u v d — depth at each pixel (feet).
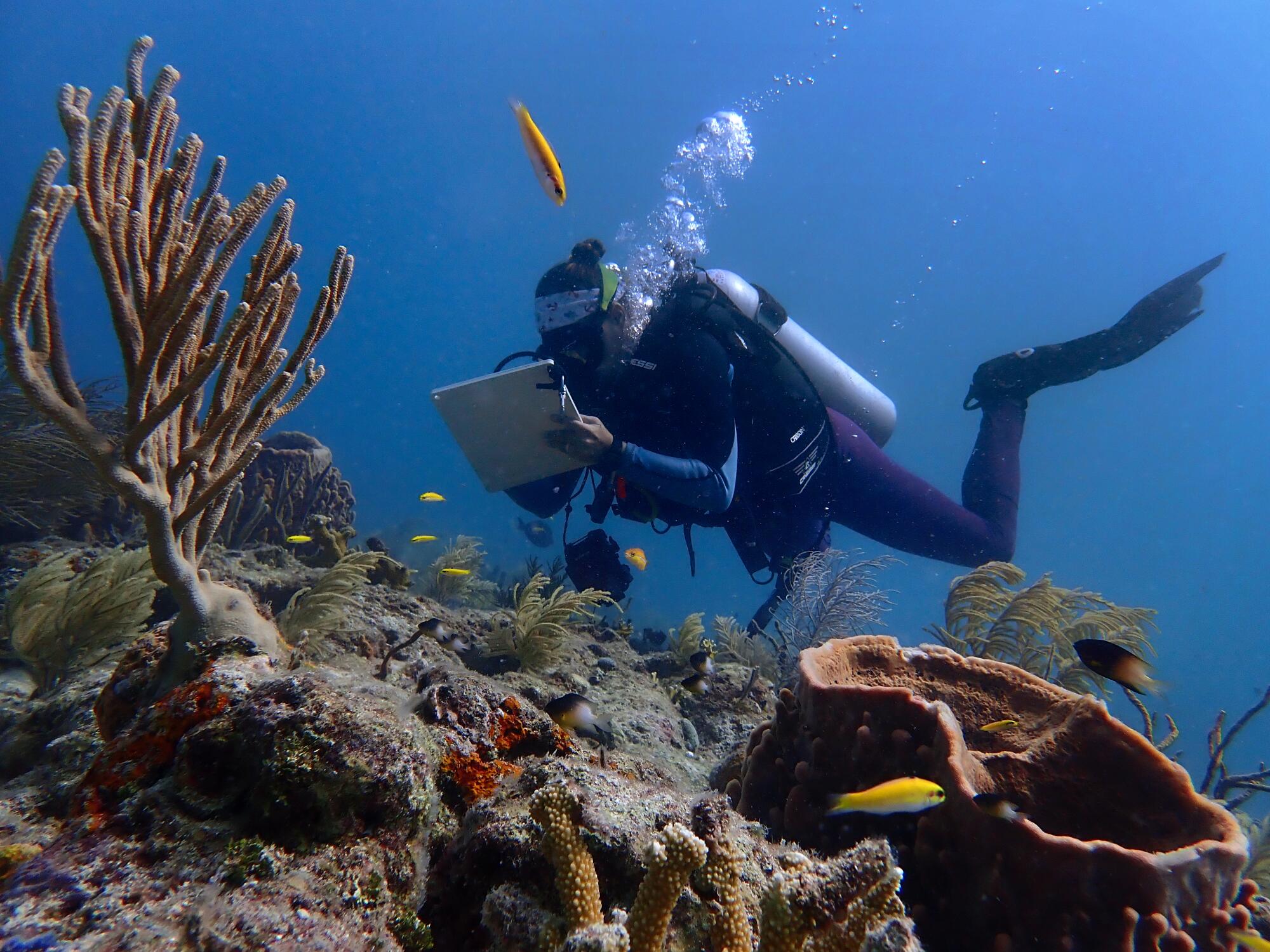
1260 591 234.58
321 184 315.58
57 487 18.97
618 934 3.54
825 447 21.71
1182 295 27.50
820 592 20.15
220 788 4.75
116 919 3.83
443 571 20.51
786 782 7.98
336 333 339.98
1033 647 17.22
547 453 16.87
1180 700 102.32
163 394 6.96
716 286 20.31
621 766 7.56
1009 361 28.86
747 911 5.03
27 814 6.23
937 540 26.43
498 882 5.07
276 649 8.24
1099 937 5.24
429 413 247.70
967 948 5.89
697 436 18.42
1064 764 7.32
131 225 6.39
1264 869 13.01
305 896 4.25
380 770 4.83
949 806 6.15
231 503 21.06
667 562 155.12
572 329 17.51
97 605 11.68
